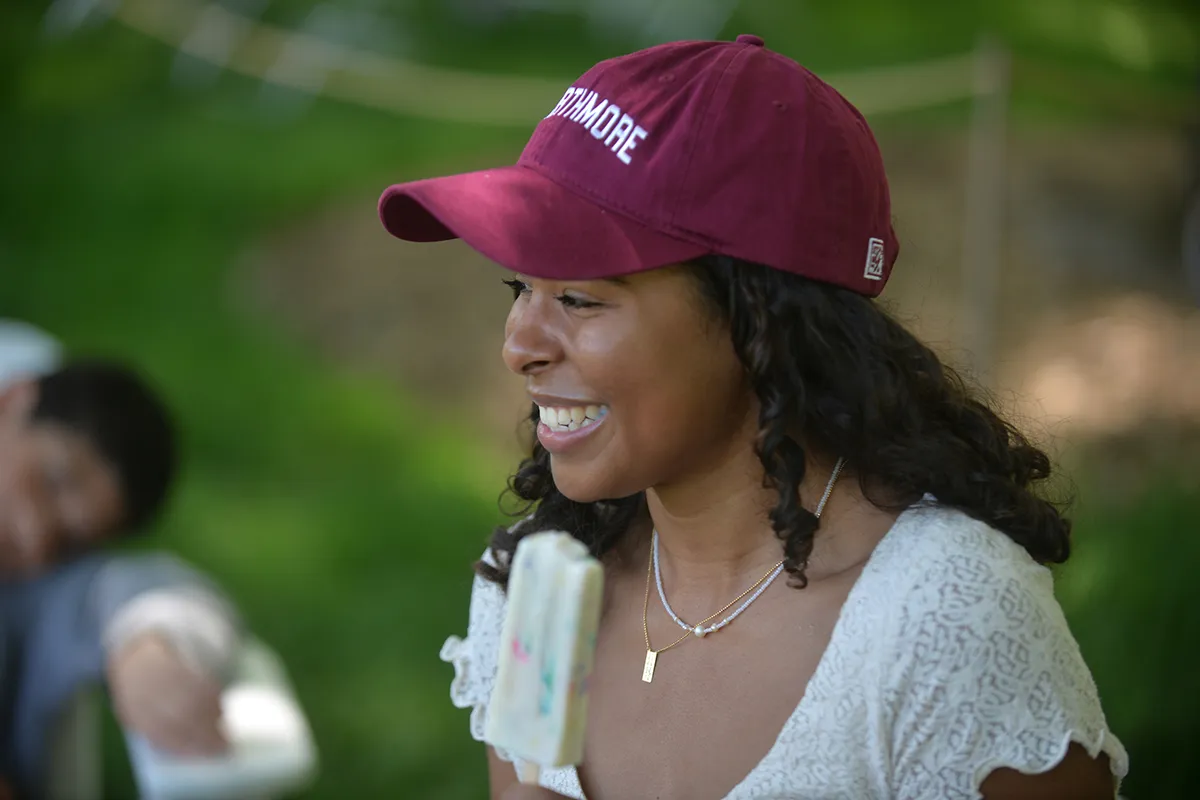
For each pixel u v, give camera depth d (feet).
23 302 50.96
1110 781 8.83
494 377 47.85
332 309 52.42
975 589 8.59
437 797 26.43
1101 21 69.62
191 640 17.49
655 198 8.77
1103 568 22.02
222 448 41.86
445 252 56.70
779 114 8.81
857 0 77.77
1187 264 48.85
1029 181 56.18
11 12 76.69
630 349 8.82
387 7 75.00
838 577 9.32
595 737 9.91
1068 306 46.11
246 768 17.34
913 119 63.41
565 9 79.15
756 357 8.87
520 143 66.39
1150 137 61.36
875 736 8.67
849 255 9.05
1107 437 34.73
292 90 69.77
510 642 8.18
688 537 9.80
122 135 68.18
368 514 38.29
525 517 11.57
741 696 9.32
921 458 9.10
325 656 31.55
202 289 53.67
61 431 18.31
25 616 18.34
